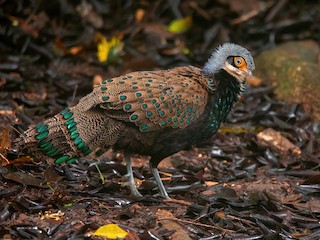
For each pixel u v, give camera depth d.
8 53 15.72
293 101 14.82
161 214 9.80
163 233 9.25
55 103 13.86
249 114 14.23
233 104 10.41
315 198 10.98
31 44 15.89
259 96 14.95
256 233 9.67
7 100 13.59
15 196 9.96
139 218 9.62
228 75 10.20
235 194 10.61
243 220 9.92
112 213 9.77
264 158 12.46
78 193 10.25
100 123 9.64
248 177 11.68
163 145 9.92
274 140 12.88
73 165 11.25
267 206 10.33
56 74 15.12
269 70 15.67
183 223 9.61
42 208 9.68
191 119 9.87
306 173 11.84
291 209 10.46
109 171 11.20
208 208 9.97
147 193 10.61
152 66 15.85
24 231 9.05
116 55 15.88
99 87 9.74
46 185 10.34
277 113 14.18
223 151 12.72
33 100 13.85
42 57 15.74
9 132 11.59
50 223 9.35
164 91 9.74
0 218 9.32
